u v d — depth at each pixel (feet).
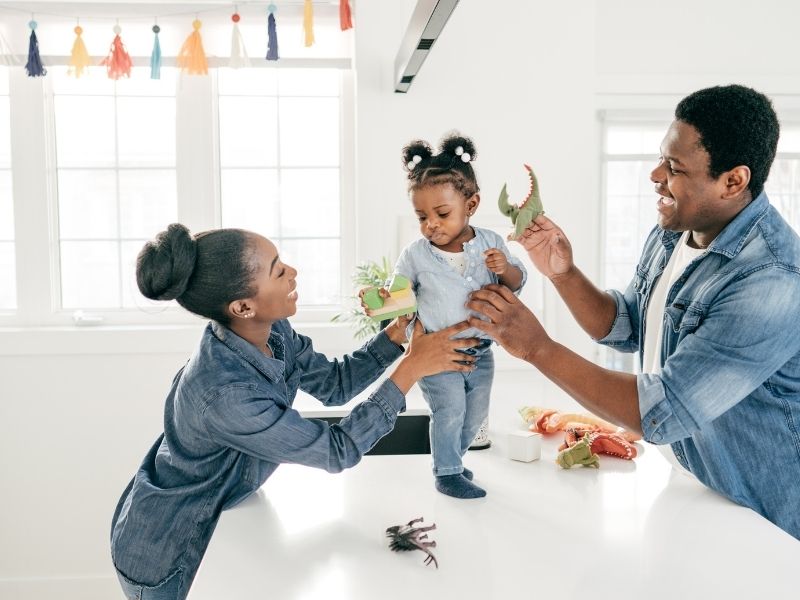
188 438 4.05
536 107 8.88
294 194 9.52
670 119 9.34
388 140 8.77
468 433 4.32
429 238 4.04
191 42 8.71
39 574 9.07
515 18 8.77
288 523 3.85
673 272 4.58
